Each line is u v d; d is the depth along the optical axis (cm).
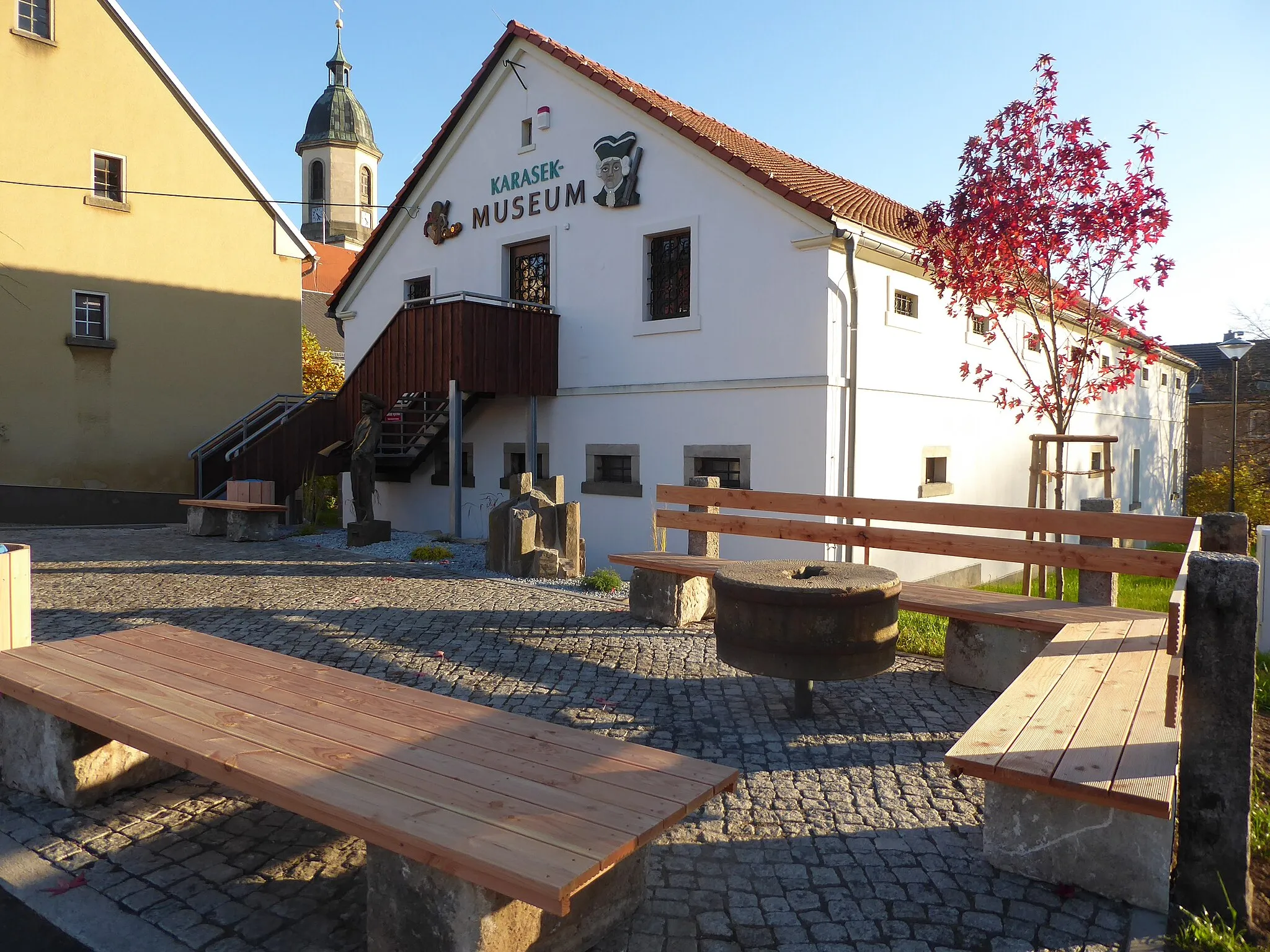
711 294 1241
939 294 1062
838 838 396
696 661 686
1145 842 335
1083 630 551
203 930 324
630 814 290
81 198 1819
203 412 2019
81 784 425
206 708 391
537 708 575
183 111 1972
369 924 306
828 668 514
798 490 1156
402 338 1434
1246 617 332
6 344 1727
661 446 1303
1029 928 324
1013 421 1650
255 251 2112
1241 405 3500
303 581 1026
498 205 1524
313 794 300
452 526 1384
